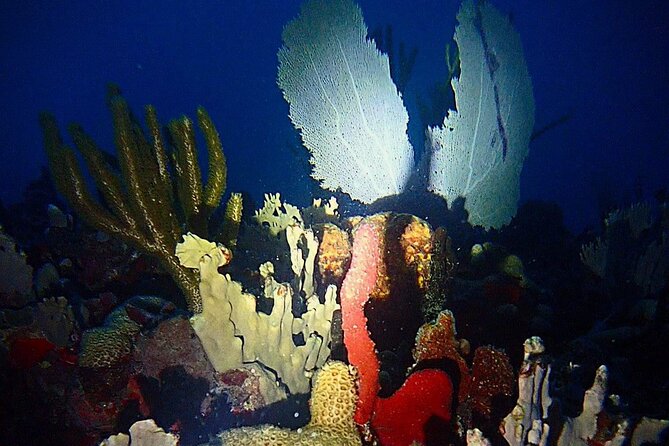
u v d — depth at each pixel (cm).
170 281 460
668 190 970
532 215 870
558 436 223
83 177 361
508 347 402
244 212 698
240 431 206
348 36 632
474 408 271
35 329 317
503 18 672
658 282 506
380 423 225
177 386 303
